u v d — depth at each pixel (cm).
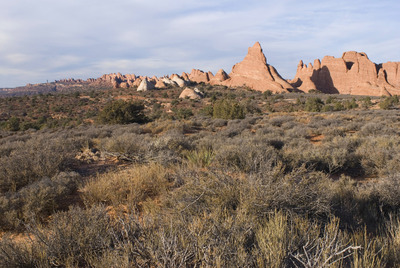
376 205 443
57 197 486
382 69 16038
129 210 438
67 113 9125
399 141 1036
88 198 500
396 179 472
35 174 618
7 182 566
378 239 300
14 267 277
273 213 338
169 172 641
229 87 16250
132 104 3122
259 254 242
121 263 247
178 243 253
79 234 302
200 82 18600
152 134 1789
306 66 18688
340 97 11331
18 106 10131
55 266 284
